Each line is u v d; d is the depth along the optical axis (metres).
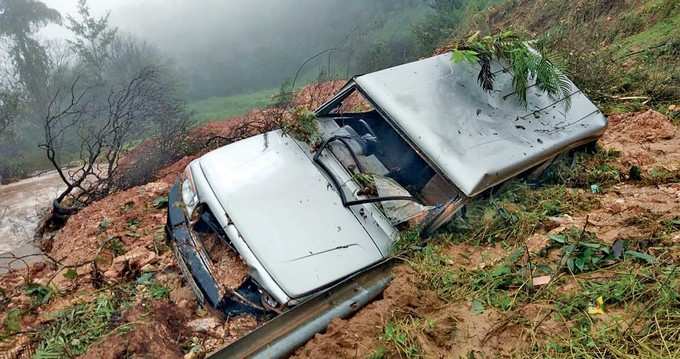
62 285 4.50
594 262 3.47
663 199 4.37
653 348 2.70
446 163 3.86
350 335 3.03
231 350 2.71
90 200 8.02
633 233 3.77
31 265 5.61
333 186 3.97
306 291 3.24
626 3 11.20
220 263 3.61
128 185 8.45
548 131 4.50
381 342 3.03
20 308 4.06
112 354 3.01
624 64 8.59
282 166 4.06
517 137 4.27
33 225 7.90
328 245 3.53
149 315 3.59
